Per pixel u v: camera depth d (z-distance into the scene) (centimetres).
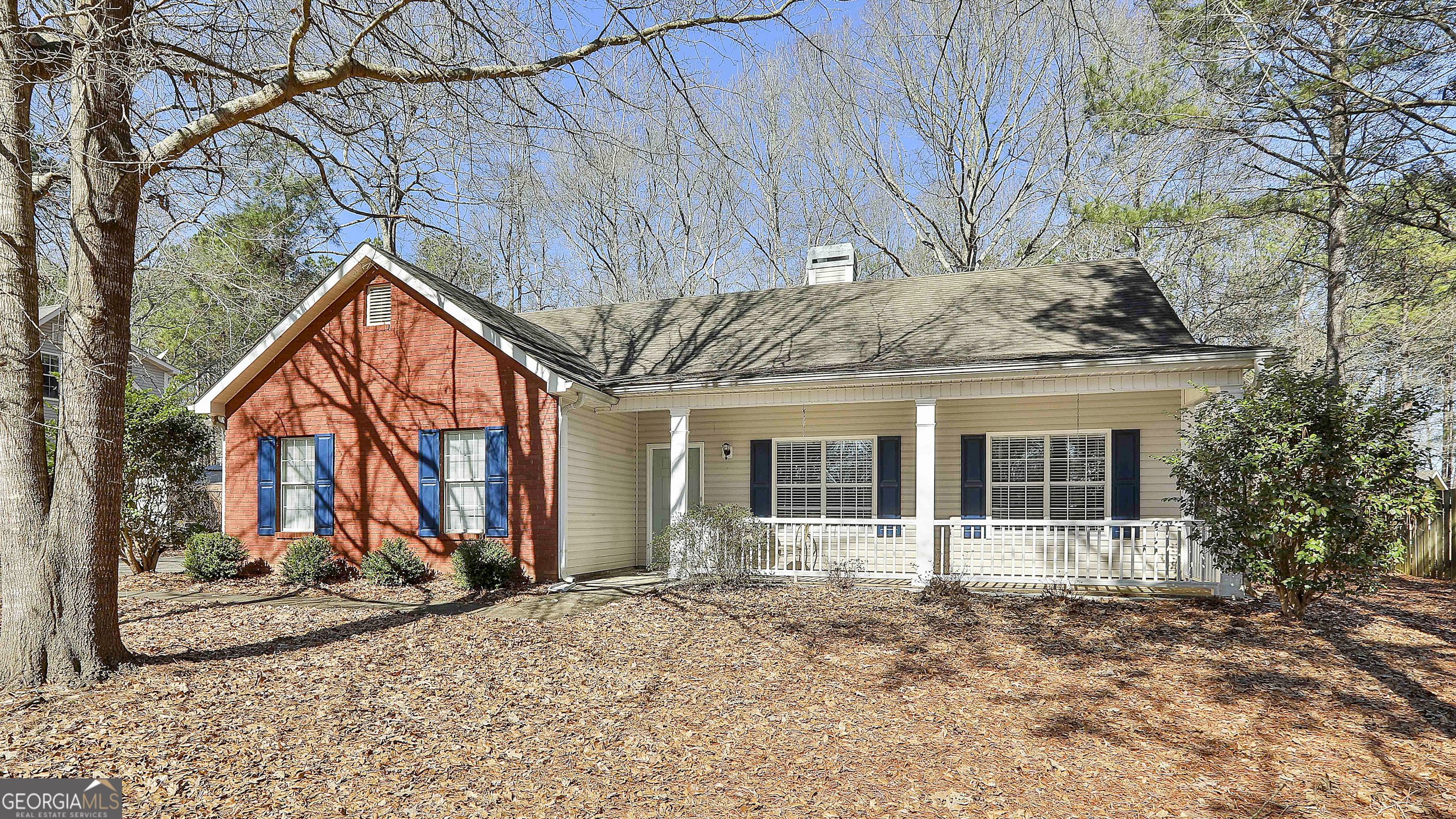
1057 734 618
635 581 1332
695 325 1695
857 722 647
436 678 762
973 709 677
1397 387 2336
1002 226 2864
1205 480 1009
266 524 1484
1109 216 1756
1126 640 891
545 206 2831
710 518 1251
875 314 1548
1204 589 1159
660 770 548
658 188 3416
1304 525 915
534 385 1345
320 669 785
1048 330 1318
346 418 1455
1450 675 757
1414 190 1349
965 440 1386
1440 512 1485
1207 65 1377
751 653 859
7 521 713
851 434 1452
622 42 921
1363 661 800
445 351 1405
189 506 1542
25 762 530
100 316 745
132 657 770
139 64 752
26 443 720
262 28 893
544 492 1328
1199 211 1661
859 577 1290
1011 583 1238
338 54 916
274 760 550
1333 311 1809
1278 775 543
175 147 797
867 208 3238
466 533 1379
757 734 618
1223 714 663
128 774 514
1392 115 1284
